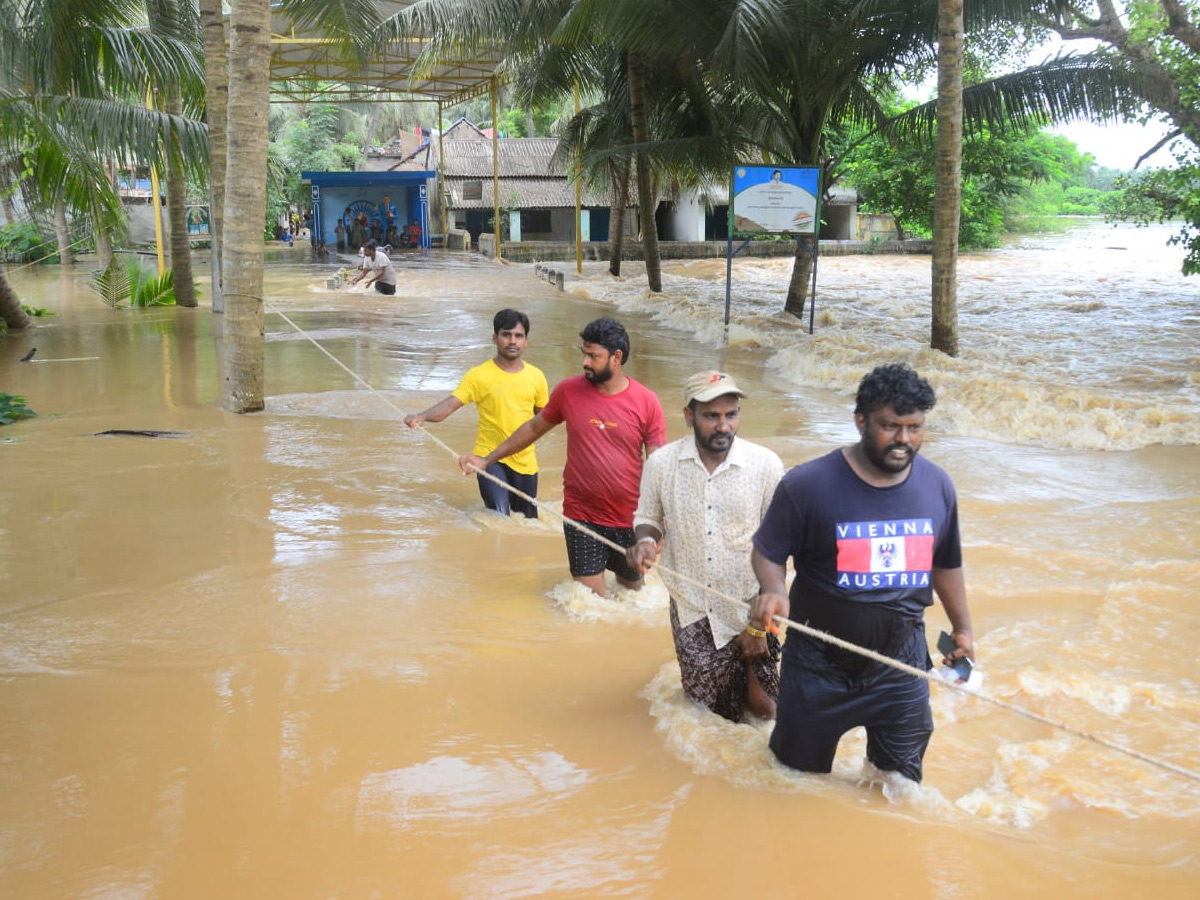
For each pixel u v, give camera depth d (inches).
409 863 135.0
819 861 134.4
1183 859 134.6
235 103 411.5
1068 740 167.0
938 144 532.1
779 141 838.5
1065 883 129.4
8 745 166.4
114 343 654.5
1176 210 680.4
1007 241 1985.7
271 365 573.9
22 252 1380.4
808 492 139.9
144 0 757.3
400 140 2370.8
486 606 229.1
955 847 137.4
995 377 488.7
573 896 128.0
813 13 639.8
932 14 634.8
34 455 358.3
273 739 168.9
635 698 184.2
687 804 148.6
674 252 1630.2
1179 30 637.3
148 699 183.3
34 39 657.6
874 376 134.3
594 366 224.4
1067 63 621.3
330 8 528.1
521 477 291.1
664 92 917.2
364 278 1025.5
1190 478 329.7
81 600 229.8
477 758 162.6
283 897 128.0
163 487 319.9
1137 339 658.8
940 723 175.8
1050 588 237.5
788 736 151.6
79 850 137.9
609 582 245.3
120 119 652.7
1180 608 223.0
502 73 1401.3
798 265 777.6
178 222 871.1
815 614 144.5
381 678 192.4
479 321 785.6
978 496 311.4
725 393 164.7
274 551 263.1
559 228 1887.3
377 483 325.4
